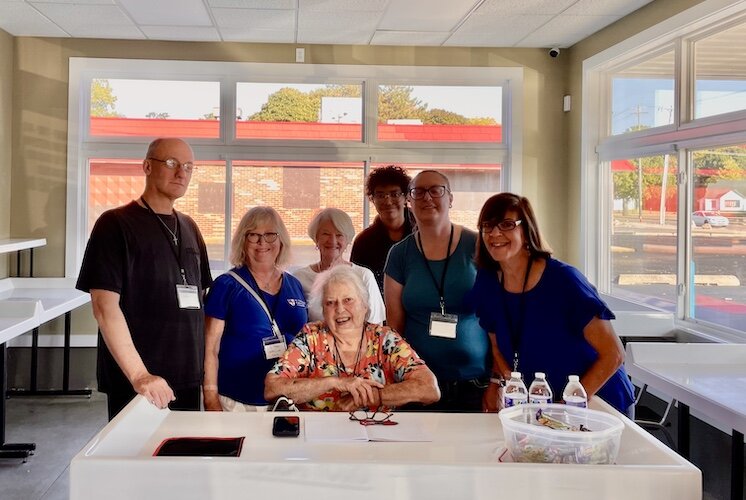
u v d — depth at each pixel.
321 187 5.46
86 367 5.21
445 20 4.61
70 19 4.63
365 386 2.10
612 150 4.91
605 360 1.99
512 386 1.84
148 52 5.17
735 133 3.54
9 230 5.12
